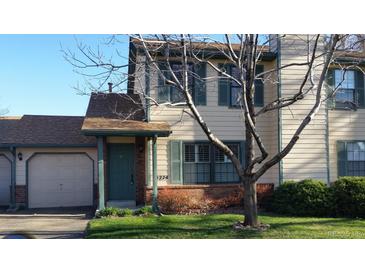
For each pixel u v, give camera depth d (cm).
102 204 1284
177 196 1352
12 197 1555
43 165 1622
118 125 1334
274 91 1480
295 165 1462
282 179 1450
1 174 1636
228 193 1425
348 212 1239
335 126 1543
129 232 932
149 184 1417
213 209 1384
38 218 1298
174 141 1443
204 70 1452
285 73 1453
